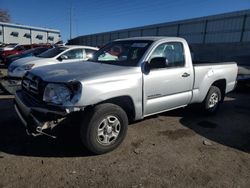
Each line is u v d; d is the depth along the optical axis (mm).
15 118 5188
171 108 4770
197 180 3191
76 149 3879
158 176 3240
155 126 5016
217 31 28203
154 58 4238
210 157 3822
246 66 10242
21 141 4098
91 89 3438
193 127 5086
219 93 5918
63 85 3365
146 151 3914
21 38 48094
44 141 4117
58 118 3398
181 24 32312
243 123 5508
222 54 26547
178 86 4676
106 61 4648
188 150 4027
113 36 44406
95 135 3555
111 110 3646
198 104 5660
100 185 3008
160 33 35469
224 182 3174
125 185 3027
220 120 5652
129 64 4203
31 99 3771
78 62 4707
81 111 3496
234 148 4188
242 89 9109
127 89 3816
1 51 19250
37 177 3117
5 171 3215
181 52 4824
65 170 3299
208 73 5379
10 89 7051
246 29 25266
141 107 4109
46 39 52219
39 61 8625
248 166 3600
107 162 3539
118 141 3857
